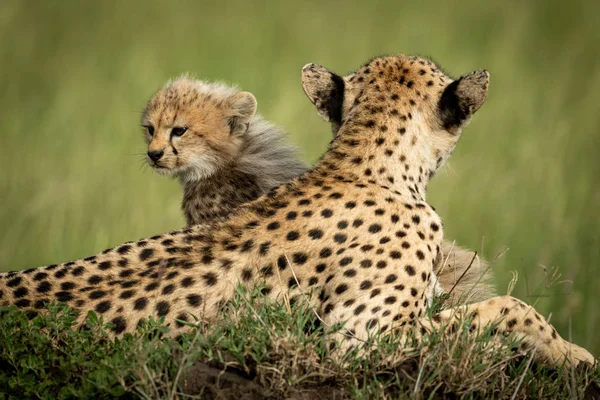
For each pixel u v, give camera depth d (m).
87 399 6.39
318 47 27.06
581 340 12.70
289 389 6.40
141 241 7.76
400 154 7.95
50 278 7.54
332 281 7.39
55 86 23.58
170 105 10.84
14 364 6.68
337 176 7.88
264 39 27.73
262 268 7.42
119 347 6.83
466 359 6.67
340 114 8.46
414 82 8.23
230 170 10.73
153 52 25.78
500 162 18.33
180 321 6.98
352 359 6.81
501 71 24.22
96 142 19.23
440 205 16.08
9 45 25.88
